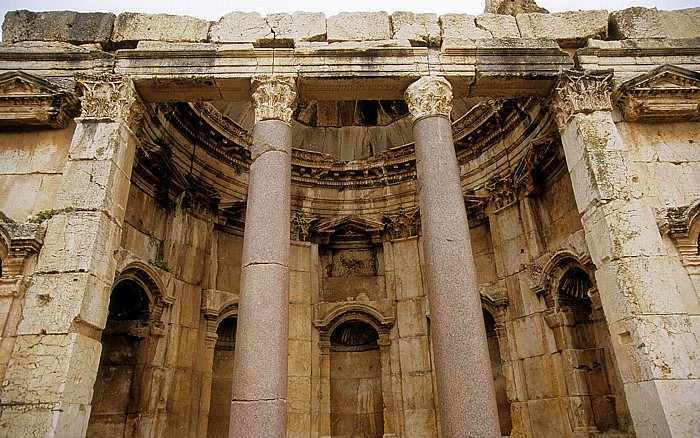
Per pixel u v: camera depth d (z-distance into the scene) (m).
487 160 17.59
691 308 9.58
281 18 12.62
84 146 10.91
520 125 16.33
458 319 9.27
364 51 12.07
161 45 12.17
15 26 12.77
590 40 12.84
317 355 17.33
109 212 10.52
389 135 21.70
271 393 8.66
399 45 12.21
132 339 13.66
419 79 11.90
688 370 8.89
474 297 9.57
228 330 17.16
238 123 19.45
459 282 9.59
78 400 9.03
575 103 11.62
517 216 15.96
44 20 12.80
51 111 11.39
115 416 12.80
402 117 21.61
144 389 13.05
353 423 17.44
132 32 12.63
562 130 12.17
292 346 17.00
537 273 14.62
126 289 13.94
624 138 11.77
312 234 19.12
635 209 10.32
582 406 12.73
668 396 8.65
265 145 10.97
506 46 12.37
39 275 9.55
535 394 14.11
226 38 12.39
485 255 17.17
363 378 18.05
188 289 15.16
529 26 13.06
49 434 8.23
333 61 11.97
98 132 11.07
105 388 13.12
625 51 12.57
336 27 12.55
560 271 14.01
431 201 10.47
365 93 12.35
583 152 11.17
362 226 19.25
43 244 9.92
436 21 12.84
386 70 11.95
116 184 10.90
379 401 17.55
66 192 10.41
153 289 13.91
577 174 11.44
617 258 9.91
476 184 17.80
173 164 14.84
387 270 18.66
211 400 15.96
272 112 11.34
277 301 9.47
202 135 16.94
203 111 16.48
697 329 9.30
